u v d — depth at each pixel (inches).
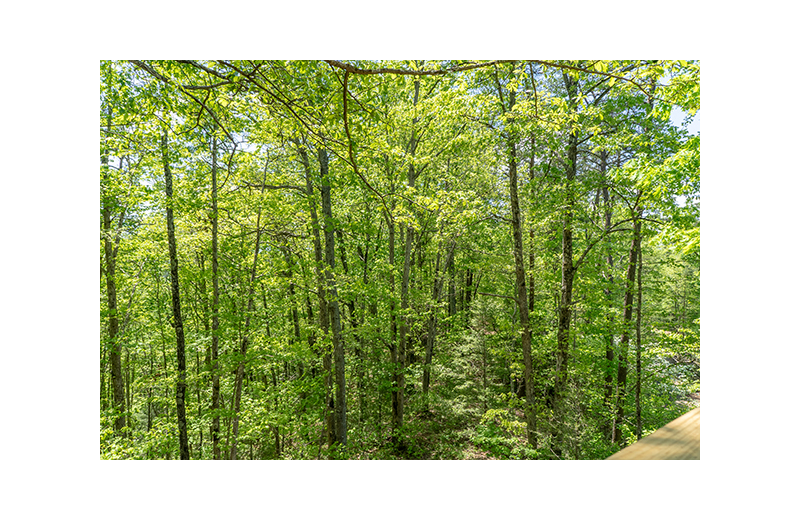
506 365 496.4
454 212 295.6
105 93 180.2
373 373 406.6
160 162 267.7
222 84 124.2
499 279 473.7
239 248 350.6
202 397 429.7
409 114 326.0
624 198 296.8
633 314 410.9
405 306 392.8
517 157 304.2
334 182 322.3
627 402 375.9
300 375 500.7
